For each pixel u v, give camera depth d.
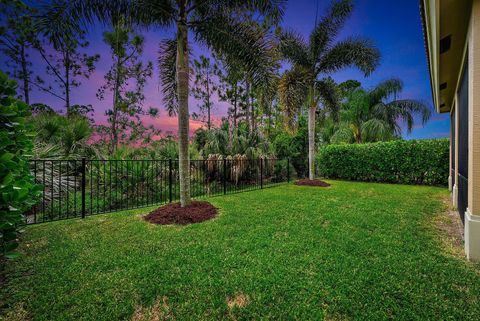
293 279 2.08
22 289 1.94
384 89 12.67
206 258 2.51
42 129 6.05
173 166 6.98
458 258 2.51
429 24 2.54
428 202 5.38
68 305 1.75
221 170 8.05
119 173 5.96
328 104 9.38
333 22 8.32
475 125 2.45
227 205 5.15
